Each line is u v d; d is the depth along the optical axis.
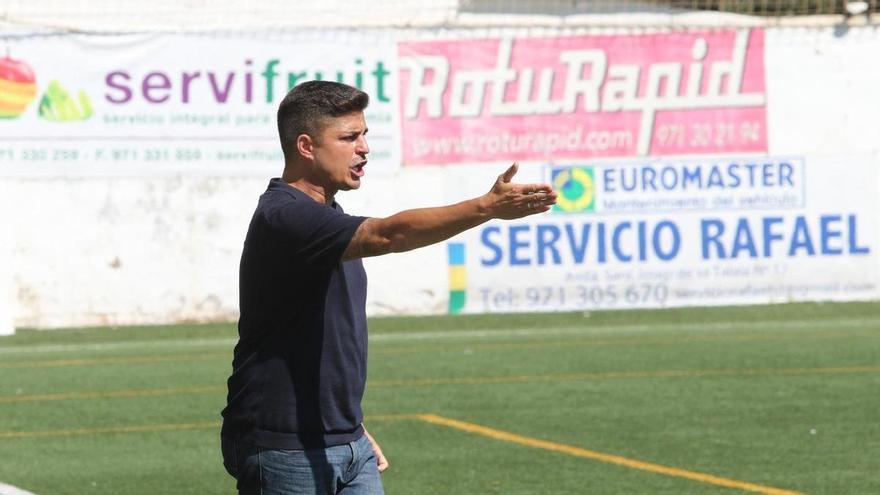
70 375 26.53
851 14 36.03
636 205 35.41
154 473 17.38
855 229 35.88
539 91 35.25
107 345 31.47
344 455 8.12
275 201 7.93
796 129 35.81
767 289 35.72
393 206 35.03
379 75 34.84
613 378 25.11
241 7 38.66
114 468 17.72
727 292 35.62
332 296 8.05
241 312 8.17
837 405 21.83
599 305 35.28
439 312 34.88
